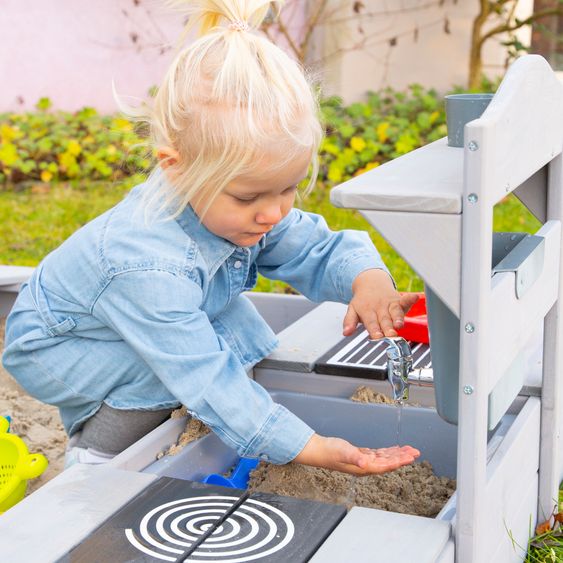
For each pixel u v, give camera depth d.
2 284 2.31
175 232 1.37
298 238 1.70
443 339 1.25
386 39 5.45
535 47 5.61
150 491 1.16
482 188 1.01
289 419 1.29
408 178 1.11
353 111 5.14
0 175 4.89
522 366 1.36
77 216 4.17
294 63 1.32
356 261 1.62
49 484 1.17
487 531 1.20
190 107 1.25
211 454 1.49
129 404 1.53
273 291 3.09
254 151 1.22
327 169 4.79
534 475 1.52
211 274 1.43
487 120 1.02
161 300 1.32
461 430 1.10
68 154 4.95
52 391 1.57
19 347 1.56
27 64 5.34
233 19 1.36
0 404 2.02
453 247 1.04
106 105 5.48
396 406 1.64
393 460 1.21
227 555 1.03
